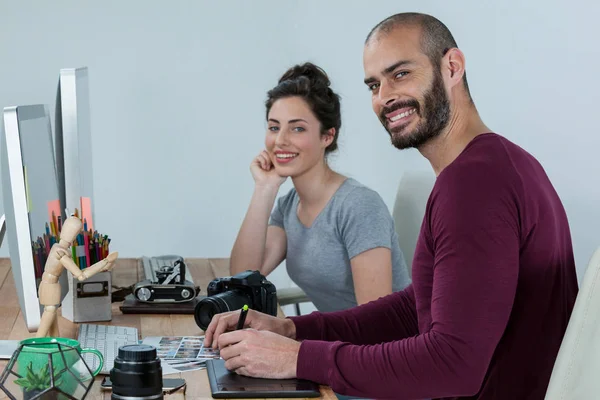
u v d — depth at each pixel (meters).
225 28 4.45
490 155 1.55
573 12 2.67
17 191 1.68
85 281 2.08
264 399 1.54
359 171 4.17
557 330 1.56
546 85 2.79
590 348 1.35
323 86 2.63
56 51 4.37
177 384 1.57
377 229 2.48
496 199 1.49
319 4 4.34
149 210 4.51
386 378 1.54
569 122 2.69
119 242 4.51
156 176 4.50
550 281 1.55
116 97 4.43
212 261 3.07
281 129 2.60
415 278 1.69
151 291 2.23
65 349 1.34
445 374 1.49
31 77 4.37
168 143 4.48
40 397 1.31
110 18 4.38
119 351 1.46
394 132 1.76
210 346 1.88
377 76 1.75
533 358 1.55
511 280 1.48
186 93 4.46
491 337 1.48
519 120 2.94
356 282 2.47
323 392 1.59
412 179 2.91
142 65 4.42
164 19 4.41
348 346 1.62
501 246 1.48
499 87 3.05
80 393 1.35
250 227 2.73
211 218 4.55
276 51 4.46
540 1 2.82
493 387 1.56
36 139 1.84
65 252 1.61
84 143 2.31
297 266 2.66
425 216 1.65
